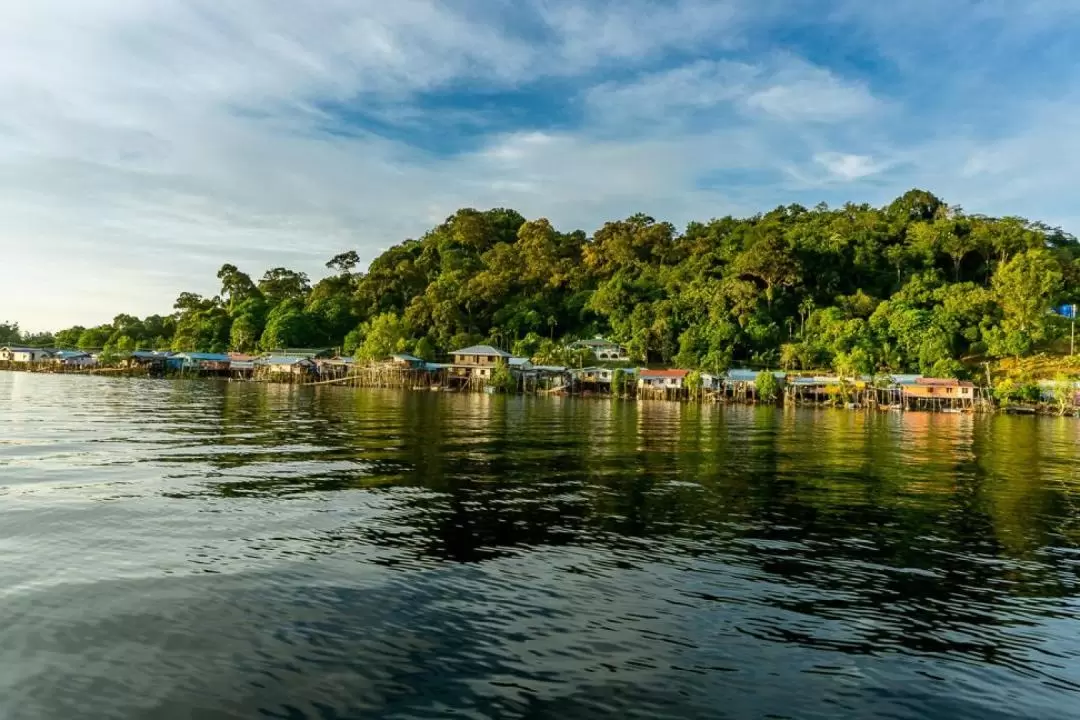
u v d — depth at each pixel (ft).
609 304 455.22
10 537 49.85
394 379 401.49
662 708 29.01
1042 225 491.31
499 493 71.31
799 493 75.66
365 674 31.19
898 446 131.13
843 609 40.50
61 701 28.25
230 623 36.14
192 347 546.67
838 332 363.76
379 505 63.62
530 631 36.24
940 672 33.09
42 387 275.18
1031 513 66.95
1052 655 35.14
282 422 145.89
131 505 60.44
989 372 318.24
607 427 159.53
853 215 542.57
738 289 398.42
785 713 28.96
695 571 46.68
